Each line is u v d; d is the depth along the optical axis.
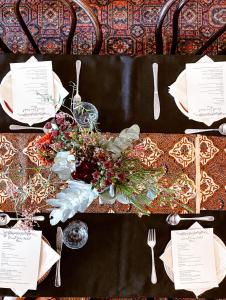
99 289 1.55
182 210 1.55
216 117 1.58
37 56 1.60
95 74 1.61
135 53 2.20
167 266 1.54
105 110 1.60
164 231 1.55
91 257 1.55
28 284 1.53
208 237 1.54
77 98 1.58
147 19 2.21
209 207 1.55
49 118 1.59
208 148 1.56
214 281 1.53
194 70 1.59
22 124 1.59
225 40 2.19
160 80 1.60
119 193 1.32
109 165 1.22
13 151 1.56
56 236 1.55
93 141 1.28
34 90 1.59
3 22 2.21
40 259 1.54
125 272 1.55
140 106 1.60
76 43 2.20
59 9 2.21
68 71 1.61
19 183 1.55
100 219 1.55
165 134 1.56
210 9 2.22
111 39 2.20
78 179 1.26
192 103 1.59
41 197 1.54
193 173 1.55
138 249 1.55
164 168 1.55
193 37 2.20
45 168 1.52
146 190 1.39
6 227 1.55
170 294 1.54
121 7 2.21
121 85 1.60
